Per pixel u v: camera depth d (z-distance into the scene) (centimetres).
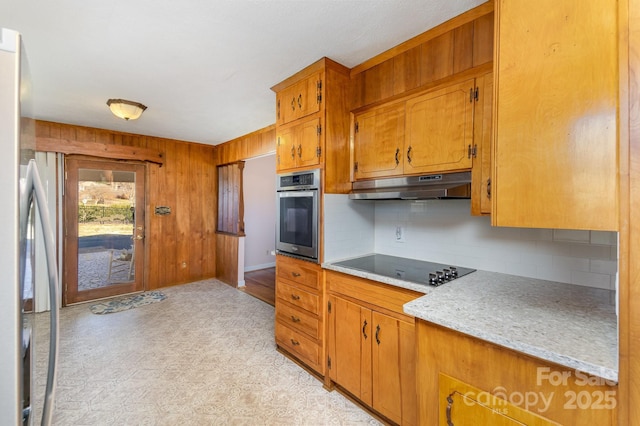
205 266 516
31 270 85
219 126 392
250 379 225
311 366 228
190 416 185
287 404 197
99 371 233
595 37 93
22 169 75
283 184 252
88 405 194
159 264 463
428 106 185
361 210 246
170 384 218
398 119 201
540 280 170
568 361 86
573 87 96
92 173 401
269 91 268
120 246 426
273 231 638
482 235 196
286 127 250
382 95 209
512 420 99
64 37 182
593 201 93
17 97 70
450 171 175
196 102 297
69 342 283
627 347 78
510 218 109
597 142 92
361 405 195
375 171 216
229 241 487
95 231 404
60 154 374
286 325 254
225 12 159
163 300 407
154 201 456
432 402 120
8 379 70
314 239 222
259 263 616
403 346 167
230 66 221
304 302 234
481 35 160
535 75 104
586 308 124
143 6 154
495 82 114
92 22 167
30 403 84
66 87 259
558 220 99
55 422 178
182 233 488
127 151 420
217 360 252
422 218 227
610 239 150
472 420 108
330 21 168
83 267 396
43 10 156
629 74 80
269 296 427
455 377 113
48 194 364
